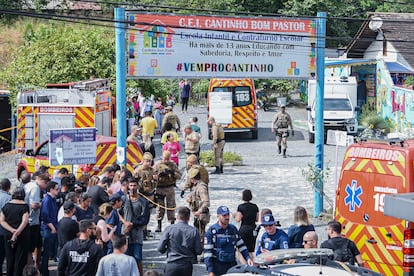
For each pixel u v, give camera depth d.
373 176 15.75
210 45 23.41
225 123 42.88
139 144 28.14
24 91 31.39
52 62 39.72
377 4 67.19
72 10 61.12
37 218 16.50
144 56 22.95
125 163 22.72
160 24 22.95
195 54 23.31
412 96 41.59
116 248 12.43
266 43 23.80
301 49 24.06
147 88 46.91
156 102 46.22
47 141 27.34
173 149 28.00
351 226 16.19
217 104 42.91
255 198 26.86
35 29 58.41
